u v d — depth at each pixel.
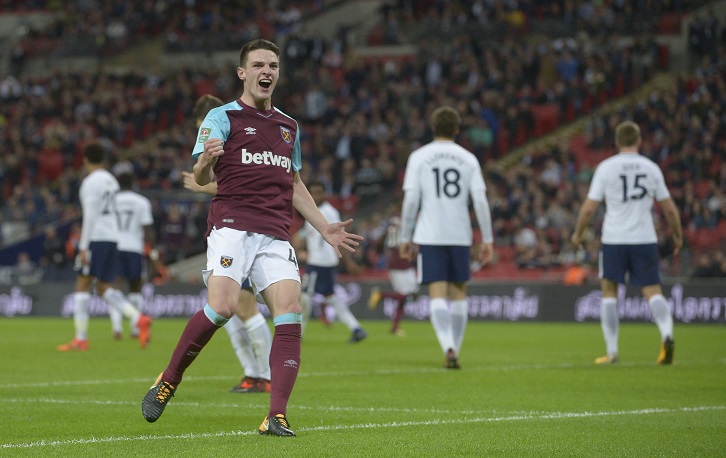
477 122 58.06
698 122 55.28
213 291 11.30
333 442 11.05
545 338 32.59
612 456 10.47
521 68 62.84
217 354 24.59
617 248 21.61
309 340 31.52
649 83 63.31
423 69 64.38
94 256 26.34
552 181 53.03
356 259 50.09
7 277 53.53
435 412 13.85
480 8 69.69
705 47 63.03
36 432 11.93
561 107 61.59
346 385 17.31
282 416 11.43
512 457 10.33
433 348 27.62
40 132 68.81
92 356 23.94
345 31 71.50
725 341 31.02
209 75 70.31
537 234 49.81
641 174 21.44
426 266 20.56
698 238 48.06
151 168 61.31
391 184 56.47
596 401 15.23
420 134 57.88
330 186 57.25
